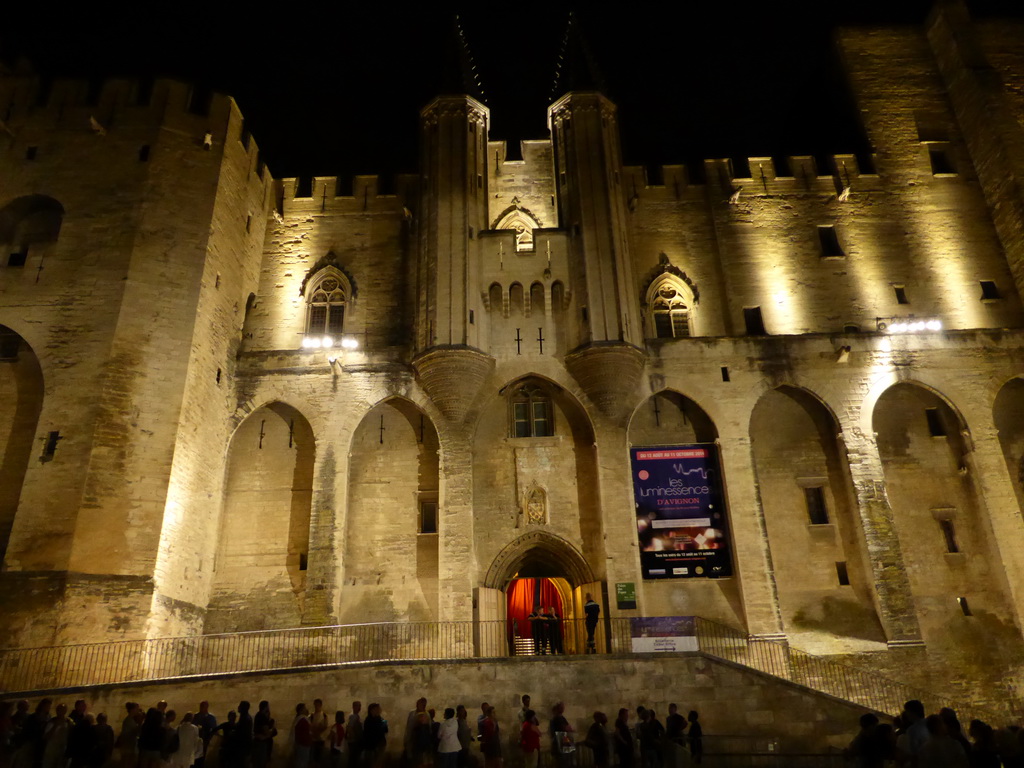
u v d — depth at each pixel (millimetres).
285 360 29875
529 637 31594
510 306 30406
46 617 21141
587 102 33500
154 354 25641
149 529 23562
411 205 34469
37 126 29297
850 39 38656
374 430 30234
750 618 26203
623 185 34406
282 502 29016
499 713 19922
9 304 26062
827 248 33688
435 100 33688
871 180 34844
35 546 22281
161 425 24891
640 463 28641
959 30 36781
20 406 26312
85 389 24469
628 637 25625
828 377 29297
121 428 24250
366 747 15914
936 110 36625
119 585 22438
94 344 25188
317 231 34125
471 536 27172
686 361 29625
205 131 29781
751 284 32875
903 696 25047
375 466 29734
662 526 27844
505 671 20422
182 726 15195
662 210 34562
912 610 26312
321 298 33156
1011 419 29891
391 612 27625
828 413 29578
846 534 28516
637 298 30766
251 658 25781
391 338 32062
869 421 28656
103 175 28234
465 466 28078
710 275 33344
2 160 28672
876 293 32594
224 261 29453
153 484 24109
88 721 15062
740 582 26766
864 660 25828
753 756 16906
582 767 18812
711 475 28453
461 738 15773
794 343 29766
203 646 25750
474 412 28938
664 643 21750
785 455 29672
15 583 21578
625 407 28906
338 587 26688
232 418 29141
